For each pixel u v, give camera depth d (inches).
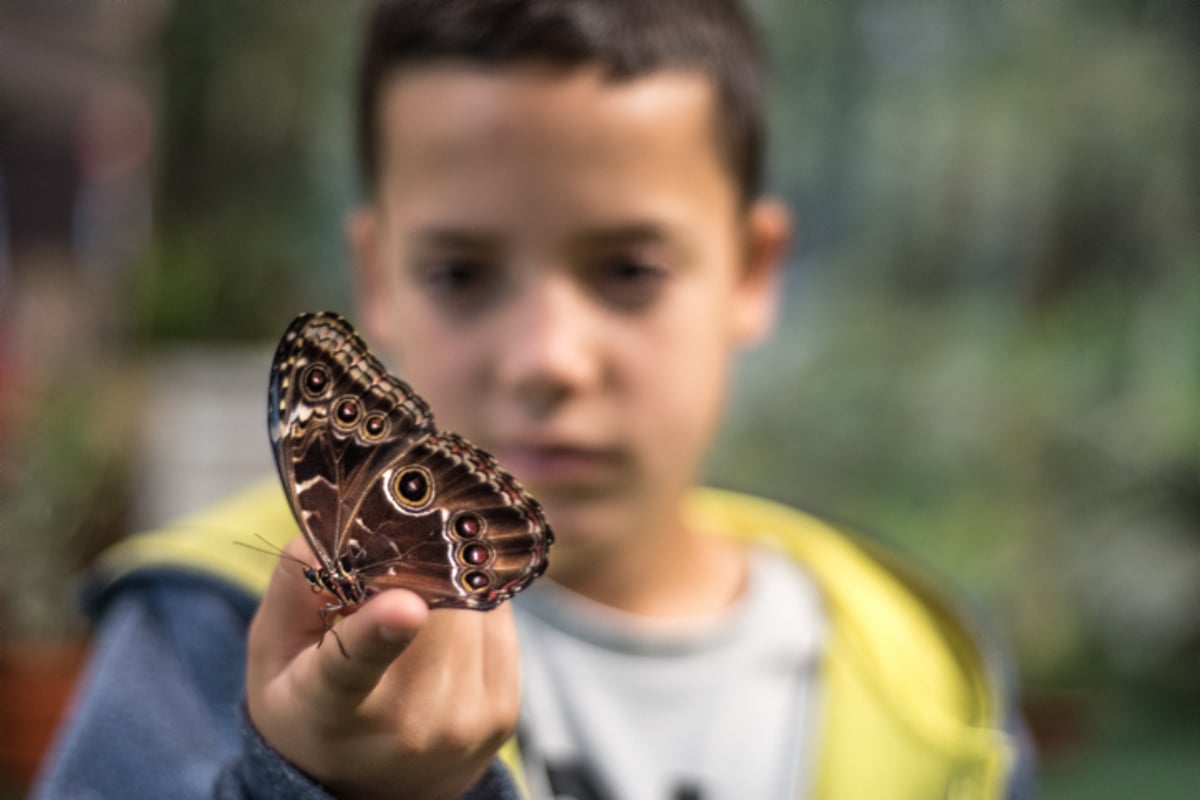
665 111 23.5
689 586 25.7
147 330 84.7
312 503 17.4
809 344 93.9
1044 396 78.4
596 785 24.0
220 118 92.5
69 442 58.8
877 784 24.5
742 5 26.4
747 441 90.4
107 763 20.8
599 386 23.4
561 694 24.6
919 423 82.7
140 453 68.1
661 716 24.7
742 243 26.3
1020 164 80.4
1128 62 77.0
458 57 23.2
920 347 85.2
